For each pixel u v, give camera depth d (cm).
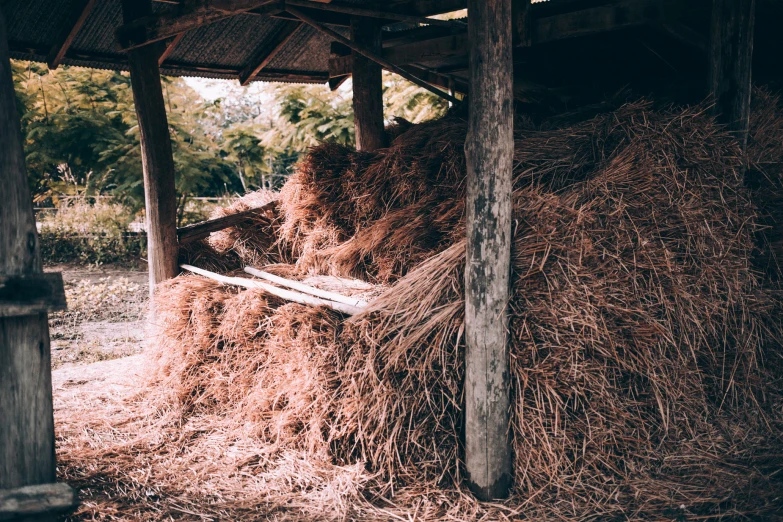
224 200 1157
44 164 1106
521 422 304
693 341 339
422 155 445
